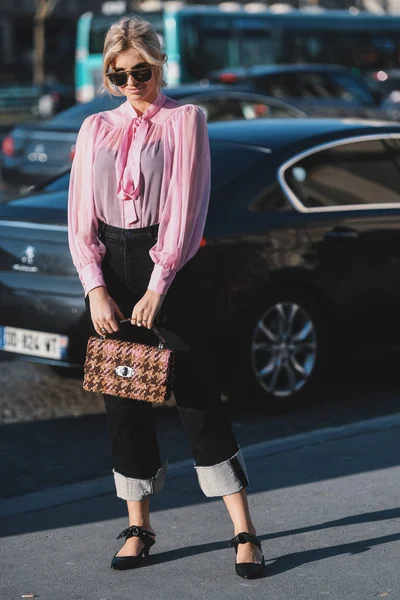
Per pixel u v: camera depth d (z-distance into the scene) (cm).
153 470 455
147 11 2936
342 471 571
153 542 464
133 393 424
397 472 567
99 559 469
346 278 734
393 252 757
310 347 730
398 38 3353
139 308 417
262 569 441
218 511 523
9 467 612
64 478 595
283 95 2305
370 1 4841
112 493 558
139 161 418
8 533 502
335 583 432
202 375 438
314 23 3178
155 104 425
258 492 543
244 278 682
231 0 4225
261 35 3053
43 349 692
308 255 712
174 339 431
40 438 668
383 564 450
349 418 709
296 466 582
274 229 699
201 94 1628
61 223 688
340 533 485
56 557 472
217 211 682
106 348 427
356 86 2373
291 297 714
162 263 418
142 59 414
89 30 3053
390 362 868
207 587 434
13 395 764
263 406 712
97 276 425
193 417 441
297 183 726
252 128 765
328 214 730
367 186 764
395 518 502
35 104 4309
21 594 432
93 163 425
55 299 679
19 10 7138
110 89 429
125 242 424
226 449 443
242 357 692
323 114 2306
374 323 757
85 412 725
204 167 425
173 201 419
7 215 718
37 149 1420
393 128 805
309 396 757
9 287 697
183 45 2886
